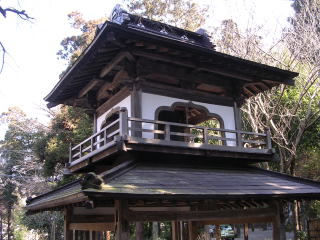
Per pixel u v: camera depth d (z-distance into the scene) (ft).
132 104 31.35
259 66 34.32
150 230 78.69
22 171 110.11
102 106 39.29
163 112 38.50
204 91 37.73
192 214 26.81
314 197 31.65
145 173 27.35
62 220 94.84
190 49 29.91
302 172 70.28
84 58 30.25
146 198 22.34
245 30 64.44
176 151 30.22
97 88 38.96
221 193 25.22
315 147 62.64
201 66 32.99
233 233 90.99
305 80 58.80
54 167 81.51
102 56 30.37
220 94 38.40
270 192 28.43
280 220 30.68
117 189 22.04
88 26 87.92
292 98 59.62
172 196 22.97
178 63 31.96
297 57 61.72
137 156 29.81
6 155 122.62
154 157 30.81
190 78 34.55
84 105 41.91
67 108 82.94
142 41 27.96
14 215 145.38
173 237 44.70
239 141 34.81
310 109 57.11
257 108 61.62
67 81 35.45
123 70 31.89
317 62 55.77
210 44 42.88
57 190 41.60
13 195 134.31
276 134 58.59
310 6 68.90
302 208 72.49
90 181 21.25
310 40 58.49
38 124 99.40
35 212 43.21
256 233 98.73
